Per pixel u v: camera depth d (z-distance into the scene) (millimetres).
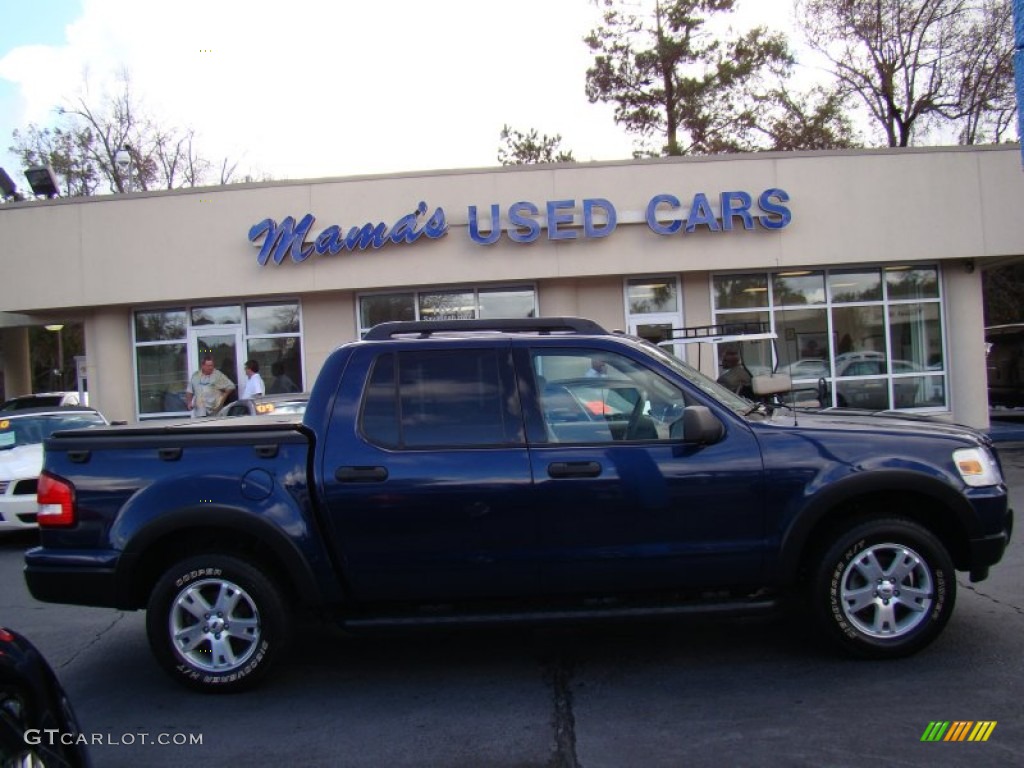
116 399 16203
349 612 4699
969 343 16078
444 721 4227
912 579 4656
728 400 5023
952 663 4668
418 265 15312
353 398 4707
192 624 4672
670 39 30156
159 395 16391
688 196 15297
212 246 15547
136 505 4602
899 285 16219
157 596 4629
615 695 4461
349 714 4367
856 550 4613
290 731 4180
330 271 15383
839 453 4586
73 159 35625
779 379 7770
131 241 15641
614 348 4805
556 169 15266
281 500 4555
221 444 4660
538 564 4539
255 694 4684
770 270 15945
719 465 4547
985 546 4652
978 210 15516
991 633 5137
